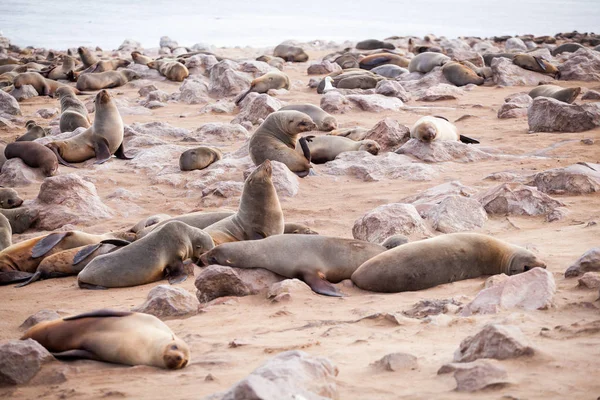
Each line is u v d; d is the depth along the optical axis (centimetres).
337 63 4578
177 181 2041
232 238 1386
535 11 12731
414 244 1108
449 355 731
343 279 1159
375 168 1984
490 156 2092
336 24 10050
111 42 7394
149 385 722
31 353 787
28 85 3853
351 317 948
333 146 2169
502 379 627
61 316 1050
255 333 899
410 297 1037
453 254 1095
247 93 3250
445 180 1884
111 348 805
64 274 1353
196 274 1286
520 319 820
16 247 1396
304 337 859
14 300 1209
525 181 1738
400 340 808
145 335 802
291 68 4781
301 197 1823
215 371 755
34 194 2031
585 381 625
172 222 1300
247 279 1122
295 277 1143
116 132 2388
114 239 1345
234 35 8369
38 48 6384
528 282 917
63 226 1681
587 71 3753
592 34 6781
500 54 4297
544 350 689
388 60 4444
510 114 2747
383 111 2958
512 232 1403
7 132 2938
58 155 2323
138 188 2025
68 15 10000
